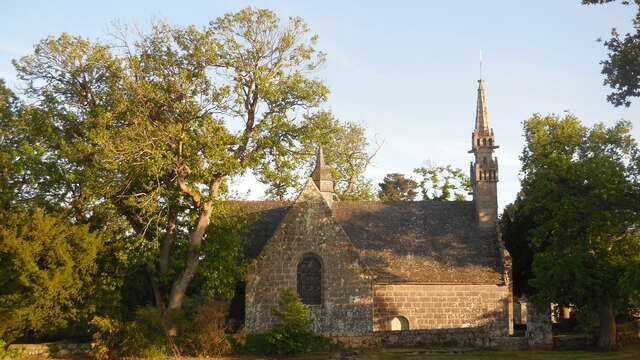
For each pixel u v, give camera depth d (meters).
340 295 38.44
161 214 36.97
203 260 37.69
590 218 34.28
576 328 41.44
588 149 45.06
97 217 36.91
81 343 34.56
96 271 34.72
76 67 35.38
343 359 31.58
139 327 32.59
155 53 36.00
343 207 47.78
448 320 40.81
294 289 38.38
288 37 37.06
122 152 32.50
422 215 46.75
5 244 30.11
